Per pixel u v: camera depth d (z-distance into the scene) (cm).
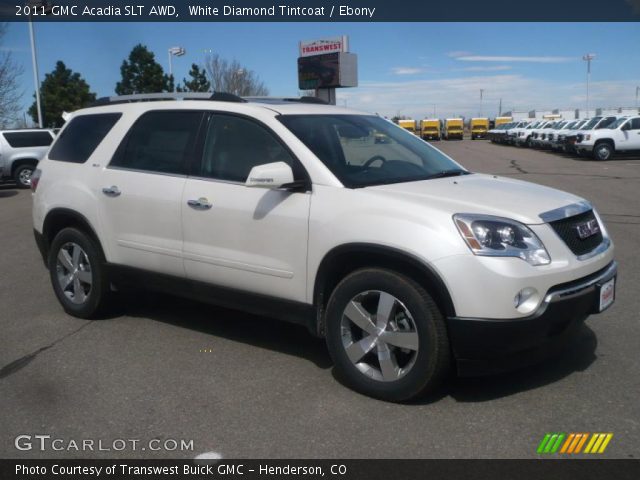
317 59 4803
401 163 473
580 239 397
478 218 368
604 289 399
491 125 7075
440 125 6719
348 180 419
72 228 567
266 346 500
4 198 1730
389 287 382
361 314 397
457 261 358
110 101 579
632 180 1719
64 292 585
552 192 439
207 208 464
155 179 501
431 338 370
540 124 4097
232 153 469
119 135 541
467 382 419
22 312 608
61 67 4884
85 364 472
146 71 4119
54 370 462
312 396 407
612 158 2645
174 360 475
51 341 523
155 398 411
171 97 530
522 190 430
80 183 553
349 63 4841
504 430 356
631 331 501
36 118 4750
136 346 506
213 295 480
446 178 459
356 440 352
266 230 435
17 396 421
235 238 452
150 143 520
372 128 507
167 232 493
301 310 430
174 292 510
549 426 359
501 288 355
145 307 607
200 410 393
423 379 376
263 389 420
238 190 454
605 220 1030
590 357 452
